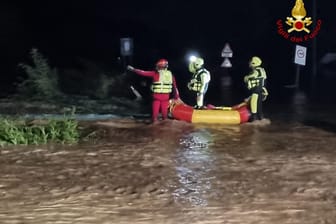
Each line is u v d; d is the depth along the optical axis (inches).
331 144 478.0
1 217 283.9
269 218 287.1
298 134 525.3
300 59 976.3
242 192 331.9
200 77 591.8
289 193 330.6
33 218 283.1
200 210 298.5
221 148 454.6
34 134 476.7
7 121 498.9
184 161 407.2
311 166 396.8
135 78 928.3
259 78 574.9
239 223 279.4
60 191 330.3
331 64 1488.7
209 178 361.7
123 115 633.0
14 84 801.6
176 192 330.6
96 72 896.3
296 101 808.9
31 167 385.7
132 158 414.6
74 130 493.0
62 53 1156.5
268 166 395.2
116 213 292.4
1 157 413.7
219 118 568.1
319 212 297.4
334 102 798.5
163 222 279.4
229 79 1151.0
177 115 578.6
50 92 740.0
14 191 329.4
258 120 579.8
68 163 397.7
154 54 1363.2
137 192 330.0
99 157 416.8
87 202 310.5
